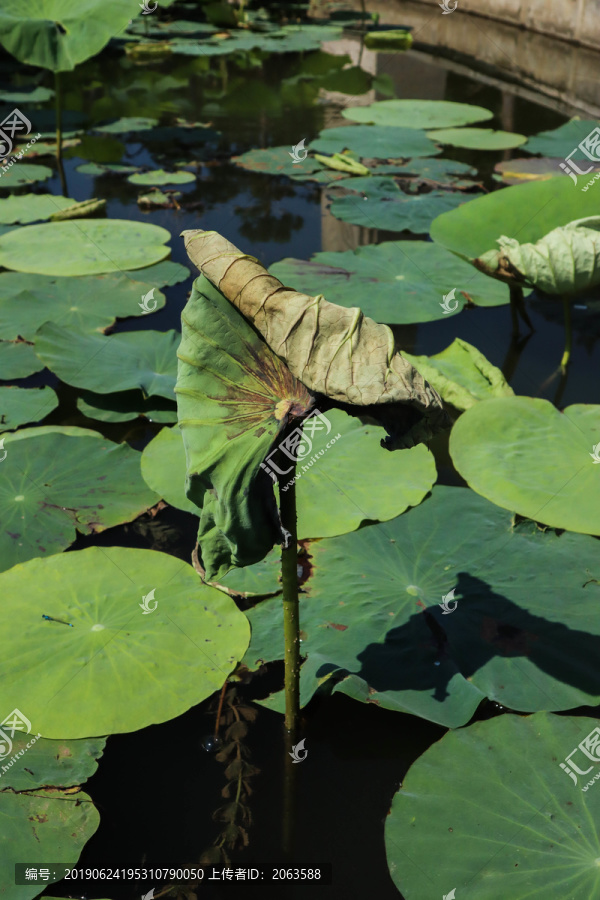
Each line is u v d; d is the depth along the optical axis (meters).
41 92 7.88
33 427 2.79
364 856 1.50
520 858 1.44
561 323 3.71
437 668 1.83
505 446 2.63
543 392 3.15
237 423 1.42
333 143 6.29
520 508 2.36
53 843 1.47
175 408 2.92
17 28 5.23
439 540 2.25
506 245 3.13
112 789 1.62
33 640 1.87
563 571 2.13
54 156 6.02
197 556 1.78
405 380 1.27
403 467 2.55
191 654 1.86
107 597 2.02
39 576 2.08
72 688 1.75
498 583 2.09
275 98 8.08
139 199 4.98
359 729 1.77
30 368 3.10
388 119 7.10
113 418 2.85
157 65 9.46
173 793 1.62
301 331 1.32
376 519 2.32
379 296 3.64
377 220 4.69
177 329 3.48
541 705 1.76
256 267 1.38
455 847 1.47
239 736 1.74
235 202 5.09
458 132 6.66
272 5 13.70
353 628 1.95
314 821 1.57
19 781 1.57
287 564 1.53
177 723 1.76
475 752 1.65
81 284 3.78
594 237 2.94
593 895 1.37
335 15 13.08
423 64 9.79
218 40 10.64
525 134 6.82
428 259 4.04
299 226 4.67
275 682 1.85
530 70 8.91
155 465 2.56
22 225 4.61
